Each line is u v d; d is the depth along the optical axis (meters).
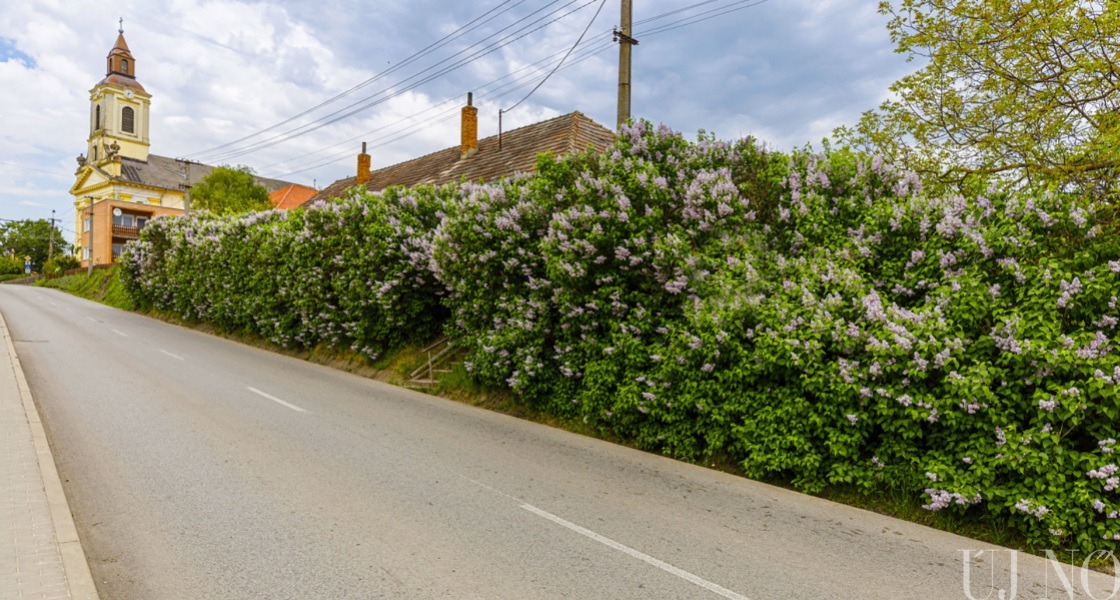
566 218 9.98
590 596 4.65
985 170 11.59
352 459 8.10
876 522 6.48
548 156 11.12
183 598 4.55
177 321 30.44
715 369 8.50
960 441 6.56
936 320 6.81
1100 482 5.70
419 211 16.06
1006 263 6.76
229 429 9.45
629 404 9.22
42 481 6.60
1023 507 5.81
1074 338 6.11
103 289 48.44
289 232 19.58
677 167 10.10
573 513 6.41
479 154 22.91
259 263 21.66
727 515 6.53
